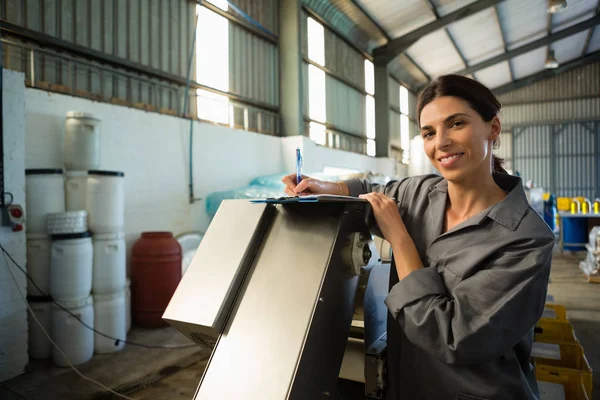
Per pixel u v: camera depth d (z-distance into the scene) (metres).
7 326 1.99
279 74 5.55
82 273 2.18
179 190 3.58
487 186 0.67
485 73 10.67
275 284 0.68
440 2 6.93
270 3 5.36
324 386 0.67
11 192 2.02
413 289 0.62
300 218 0.74
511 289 0.56
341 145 7.12
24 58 2.81
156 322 2.77
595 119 11.18
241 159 4.39
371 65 8.30
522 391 0.64
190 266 0.75
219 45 4.52
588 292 3.81
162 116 3.41
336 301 0.69
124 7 3.48
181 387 1.92
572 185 11.49
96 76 3.27
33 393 1.85
